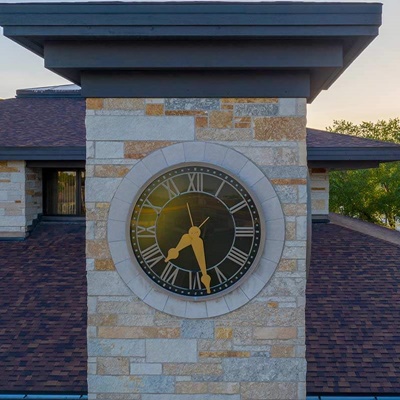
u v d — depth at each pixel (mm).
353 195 35531
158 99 5957
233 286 5914
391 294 9758
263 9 5402
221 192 5910
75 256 11055
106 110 5957
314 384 7324
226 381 5984
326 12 5387
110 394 6012
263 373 5969
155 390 6000
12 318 8828
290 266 5934
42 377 7348
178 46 5699
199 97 5941
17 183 11625
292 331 5945
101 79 5938
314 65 5707
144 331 6000
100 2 5445
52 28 5465
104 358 6008
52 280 10086
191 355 5996
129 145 5957
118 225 5953
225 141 5945
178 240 5934
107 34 5469
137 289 5977
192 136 5953
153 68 5777
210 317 5969
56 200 12672
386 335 8516
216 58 5715
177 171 5922
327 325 8773
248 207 5898
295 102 5941
